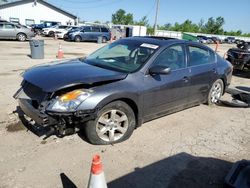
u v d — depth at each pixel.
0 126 4.30
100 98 3.51
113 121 3.84
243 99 6.65
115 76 3.81
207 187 3.15
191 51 5.12
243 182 2.94
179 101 4.91
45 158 3.48
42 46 12.01
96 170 2.51
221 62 6.05
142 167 3.44
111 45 5.10
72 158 3.52
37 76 3.78
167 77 4.46
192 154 3.86
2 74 8.13
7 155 3.50
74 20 43.16
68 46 20.19
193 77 5.04
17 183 2.98
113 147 3.86
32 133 4.11
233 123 5.20
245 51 10.37
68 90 3.48
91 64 4.41
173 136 4.39
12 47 16.38
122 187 3.04
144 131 4.48
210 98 5.98
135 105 4.02
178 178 3.27
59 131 3.46
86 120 3.47
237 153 3.98
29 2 38.56
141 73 4.09
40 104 3.46
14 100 5.60
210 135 4.55
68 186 2.99
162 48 4.48
